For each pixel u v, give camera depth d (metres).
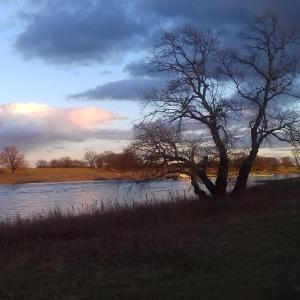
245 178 33.25
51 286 11.02
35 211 38.81
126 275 11.58
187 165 31.09
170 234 16.27
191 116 31.83
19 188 88.69
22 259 13.95
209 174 34.47
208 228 17.91
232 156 32.94
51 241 16.78
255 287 9.73
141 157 30.72
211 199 27.25
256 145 33.34
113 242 14.59
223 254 13.27
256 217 20.09
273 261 12.01
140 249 13.50
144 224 19.25
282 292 9.20
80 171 138.75
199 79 31.92
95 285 10.87
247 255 13.00
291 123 33.41
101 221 19.56
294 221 17.98
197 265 12.25
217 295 9.46
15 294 10.54
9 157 135.62
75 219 19.92
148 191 46.53
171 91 38.00
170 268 12.06
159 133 30.64
